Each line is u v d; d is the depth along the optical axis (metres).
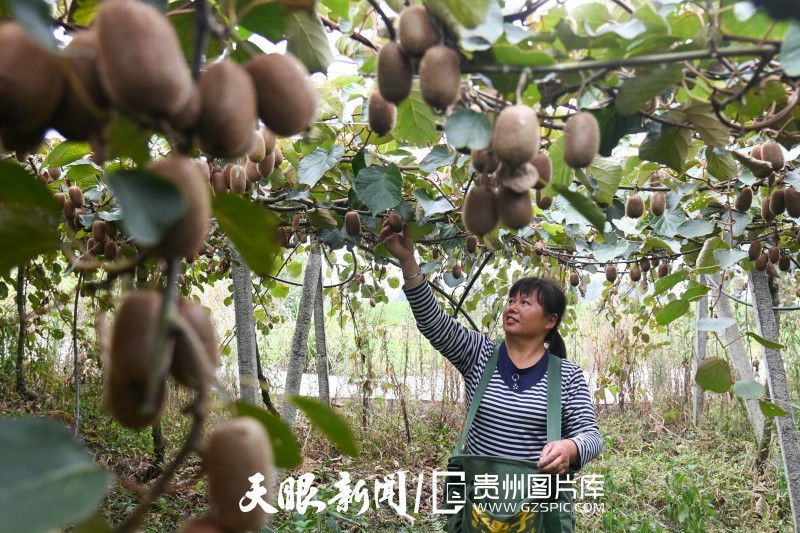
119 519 3.62
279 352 7.55
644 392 6.92
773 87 1.12
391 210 2.43
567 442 2.12
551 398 2.29
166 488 0.57
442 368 7.31
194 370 0.58
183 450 0.56
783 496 4.42
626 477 4.82
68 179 2.51
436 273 4.68
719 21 0.92
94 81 0.59
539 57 0.88
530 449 2.27
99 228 2.49
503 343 2.46
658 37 0.93
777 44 0.89
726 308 4.46
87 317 6.00
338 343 7.82
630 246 3.53
